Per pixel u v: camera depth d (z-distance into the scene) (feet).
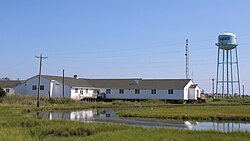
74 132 95.45
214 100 341.21
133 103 277.44
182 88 304.50
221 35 333.42
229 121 144.25
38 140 76.07
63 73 300.20
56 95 311.06
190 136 80.64
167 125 124.36
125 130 92.38
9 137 75.31
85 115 171.73
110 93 331.36
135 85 324.60
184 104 272.51
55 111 201.46
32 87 314.14
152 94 315.58
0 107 198.59
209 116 155.43
